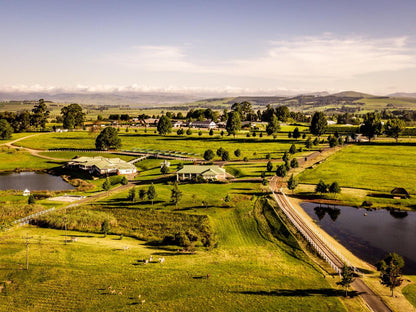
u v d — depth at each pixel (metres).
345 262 56.75
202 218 78.31
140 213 83.19
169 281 50.81
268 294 46.72
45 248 63.34
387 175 114.25
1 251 61.72
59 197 100.69
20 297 46.81
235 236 70.75
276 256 60.53
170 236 71.00
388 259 52.19
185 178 114.94
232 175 120.75
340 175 115.50
